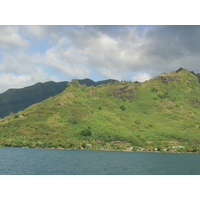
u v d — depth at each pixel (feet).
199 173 367.86
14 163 393.70
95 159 510.58
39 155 540.93
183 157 644.27
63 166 384.06
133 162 481.87
